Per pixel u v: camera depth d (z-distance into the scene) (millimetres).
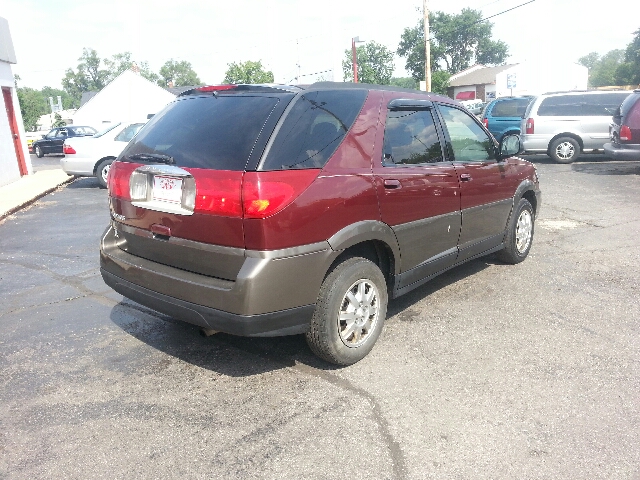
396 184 3836
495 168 5176
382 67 48812
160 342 4148
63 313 4777
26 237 7875
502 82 44906
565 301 4848
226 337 4230
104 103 43656
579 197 9820
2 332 4367
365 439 2900
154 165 3445
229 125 3354
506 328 4293
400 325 4379
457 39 77438
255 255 3080
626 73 73438
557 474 2609
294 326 3340
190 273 3379
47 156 28953
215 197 3113
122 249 3906
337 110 3635
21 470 2670
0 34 13938
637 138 11305
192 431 2988
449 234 4559
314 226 3260
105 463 2723
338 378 3557
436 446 2832
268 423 3057
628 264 5891
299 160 3248
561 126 14453
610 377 3512
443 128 4582
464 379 3514
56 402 3297
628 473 2613
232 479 2600
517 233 5805
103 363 3809
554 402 3229
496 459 2725
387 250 3945
